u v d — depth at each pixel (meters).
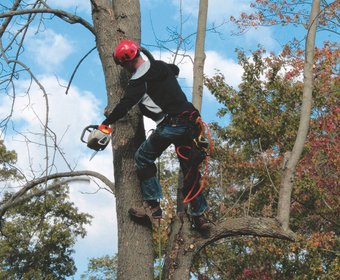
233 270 15.05
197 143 5.59
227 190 14.41
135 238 5.84
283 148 15.45
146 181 5.79
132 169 5.93
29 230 20.38
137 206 5.87
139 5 6.42
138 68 5.61
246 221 6.15
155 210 5.81
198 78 6.75
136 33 6.30
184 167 5.91
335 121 15.70
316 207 15.73
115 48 6.14
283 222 6.13
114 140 6.04
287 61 16.48
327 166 16.02
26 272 21.02
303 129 6.64
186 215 6.29
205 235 6.20
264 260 14.86
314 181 14.91
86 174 6.45
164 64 5.72
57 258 21.81
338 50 16.28
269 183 14.59
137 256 5.79
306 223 16.95
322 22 13.80
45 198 6.59
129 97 5.48
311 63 6.98
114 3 6.41
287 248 14.11
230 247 15.31
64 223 21.92
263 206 14.90
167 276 6.22
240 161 14.61
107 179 6.34
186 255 6.21
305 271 14.02
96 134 5.57
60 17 6.50
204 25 6.89
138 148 5.89
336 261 13.65
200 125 5.66
